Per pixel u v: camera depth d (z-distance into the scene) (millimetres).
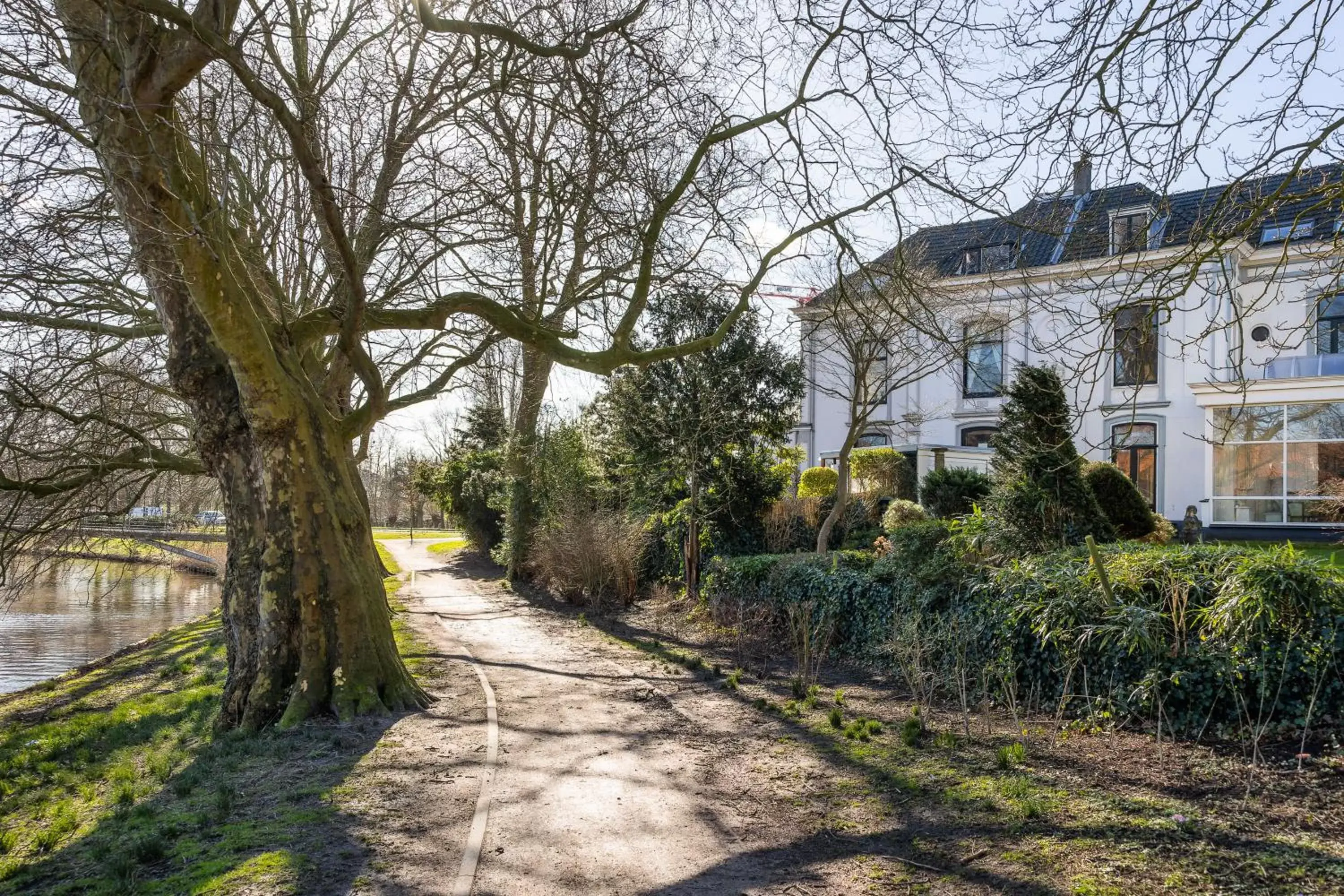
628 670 12000
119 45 7023
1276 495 24094
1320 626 6980
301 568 9297
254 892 4719
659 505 19594
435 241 11039
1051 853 5121
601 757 7625
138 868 5203
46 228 8844
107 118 7602
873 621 11695
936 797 6285
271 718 9055
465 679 11328
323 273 12492
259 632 9336
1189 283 6727
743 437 17688
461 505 35531
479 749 7859
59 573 18062
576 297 11398
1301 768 6242
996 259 24688
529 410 24703
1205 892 4477
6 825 7000
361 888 4801
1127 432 7320
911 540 11141
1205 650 7500
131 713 11734
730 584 15648
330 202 7938
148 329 12656
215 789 6902
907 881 4922
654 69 9062
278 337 9922
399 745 7996
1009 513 10766
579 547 18969
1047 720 8367
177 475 16984
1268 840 5070
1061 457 10375
